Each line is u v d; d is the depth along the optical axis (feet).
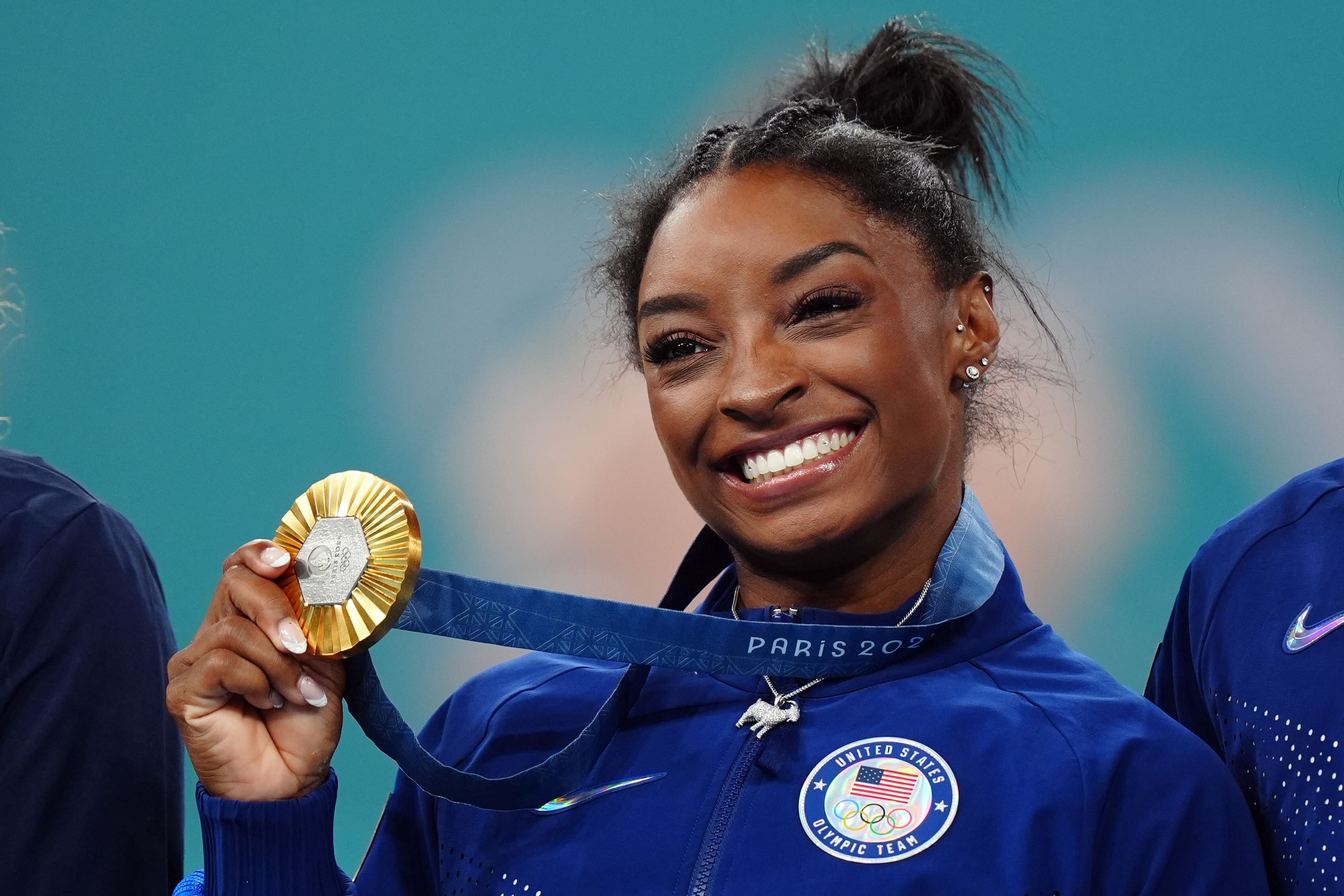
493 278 64.23
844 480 20.81
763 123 23.22
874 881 19.13
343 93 66.18
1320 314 55.93
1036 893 18.78
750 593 23.06
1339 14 56.18
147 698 24.03
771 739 21.24
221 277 65.87
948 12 59.52
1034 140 50.88
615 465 61.36
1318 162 56.44
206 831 20.81
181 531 65.31
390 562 19.79
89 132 66.95
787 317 20.92
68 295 66.39
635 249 24.20
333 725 21.13
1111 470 56.18
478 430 63.26
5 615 23.39
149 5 67.05
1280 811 19.79
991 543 22.76
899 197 21.76
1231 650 21.44
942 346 21.79
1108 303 56.90
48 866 22.49
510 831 21.99
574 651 20.97
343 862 56.75
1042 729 20.13
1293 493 22.13
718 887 19.84
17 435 65.72
